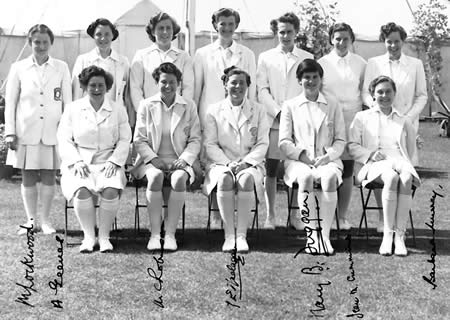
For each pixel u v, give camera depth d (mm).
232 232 5965
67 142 6066
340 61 6797
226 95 6609
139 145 6195
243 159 6152
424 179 10141
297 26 6859
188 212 7652
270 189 6930
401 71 6688
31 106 6488
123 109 6250
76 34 17266
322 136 6258
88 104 6125
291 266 5430
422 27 14828
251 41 17625
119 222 7086
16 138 6508
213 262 5512
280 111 6699
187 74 6766
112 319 4219
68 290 4758
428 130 17125
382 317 4316
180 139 6246
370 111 6363
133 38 16562
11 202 8086
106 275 5113
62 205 7969
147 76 6703
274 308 4438
